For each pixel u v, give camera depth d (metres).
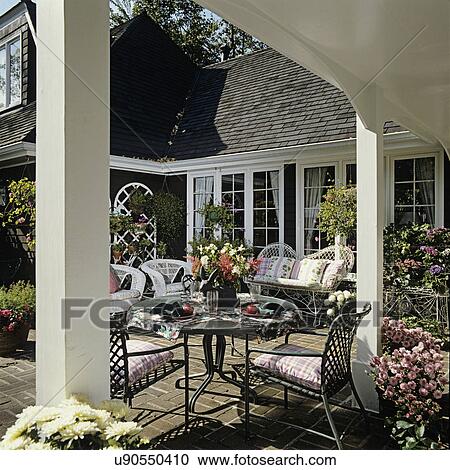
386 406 2.83
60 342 1.32
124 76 7.45
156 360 2.64
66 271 1.30
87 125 1.34
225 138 7.22
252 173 6.96
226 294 3.08
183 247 7.18
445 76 2.82
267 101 7.31
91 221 1.35
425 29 2.12
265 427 2.58
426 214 5.91
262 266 6.20
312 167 6.61
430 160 5.87
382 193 3.04
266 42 2.29
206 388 3.24
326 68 2.56
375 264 2.96
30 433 1.28
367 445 2.35
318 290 5.61
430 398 2.34
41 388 1.37
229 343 4.58
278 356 2.62
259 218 6.93
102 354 1.39
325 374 2.33
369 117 2.98
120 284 5.45
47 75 1.34
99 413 1.30
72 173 1.31
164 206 6.94
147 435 2.46
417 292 4.94
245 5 1.93
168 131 7.73
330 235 6.32
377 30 2.15
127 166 6.79
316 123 6.48
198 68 9.12
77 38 1.31
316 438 2.43
